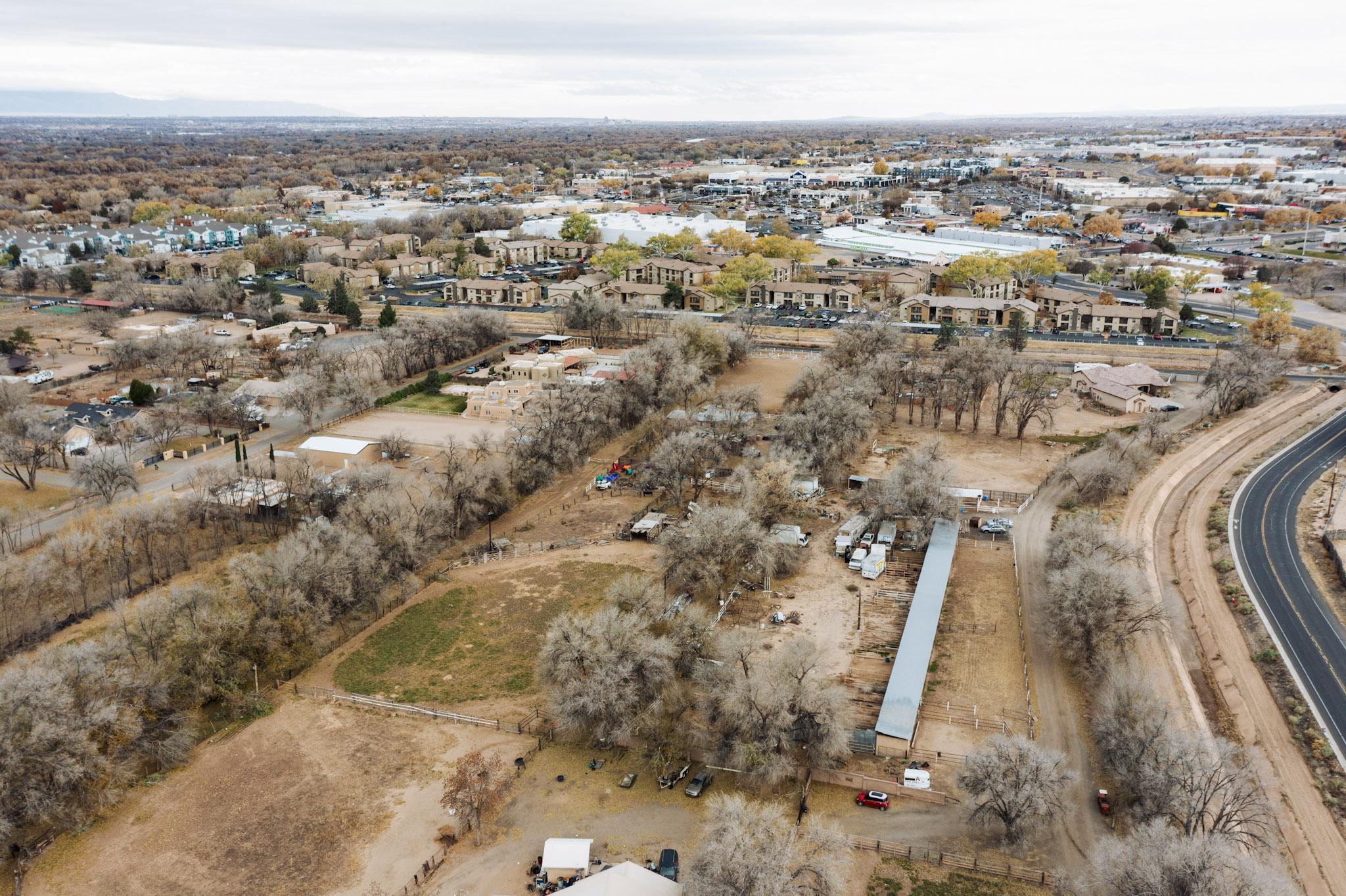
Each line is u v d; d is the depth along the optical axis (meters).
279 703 99.44
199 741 92.75
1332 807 81.94
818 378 187.12
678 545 120.12
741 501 132.75
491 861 76.31
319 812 82.50
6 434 168.50
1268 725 93.31
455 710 97.62
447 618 117.00
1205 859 65.19
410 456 171.00
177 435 183.12
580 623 97.25
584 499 156.38
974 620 113.44
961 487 154.25
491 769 87.44
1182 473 159.00
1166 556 130.75
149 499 148.50
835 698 88.00
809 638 109.81
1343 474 154.75
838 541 132.88
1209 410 191.62
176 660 96.31
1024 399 184.25
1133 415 190.62
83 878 75.25
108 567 128.50
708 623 103.50
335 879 74.88
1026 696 98.06
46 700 81.69
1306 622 111.12
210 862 76.88
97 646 96.88
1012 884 73.62
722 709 88.81
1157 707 85.81
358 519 127.94
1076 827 79.75
